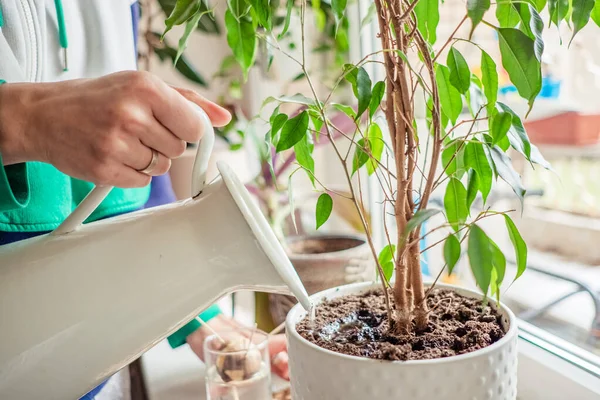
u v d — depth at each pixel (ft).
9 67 1.92
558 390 1.86
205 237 1.20
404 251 1.39
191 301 1.22
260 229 1.19
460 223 1.17
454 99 1.45
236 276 1.22
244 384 2.03
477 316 1.49
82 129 1.17
